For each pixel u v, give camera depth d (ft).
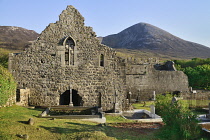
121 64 76.18
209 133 42.65
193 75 164.04
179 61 245.86
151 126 52.85
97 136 36.78
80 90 72.59
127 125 52.60
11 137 31.91
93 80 73.72
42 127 39.52
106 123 51.62
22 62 69.46
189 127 42.24
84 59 73.20
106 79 74.74
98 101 73.97
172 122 44.68
